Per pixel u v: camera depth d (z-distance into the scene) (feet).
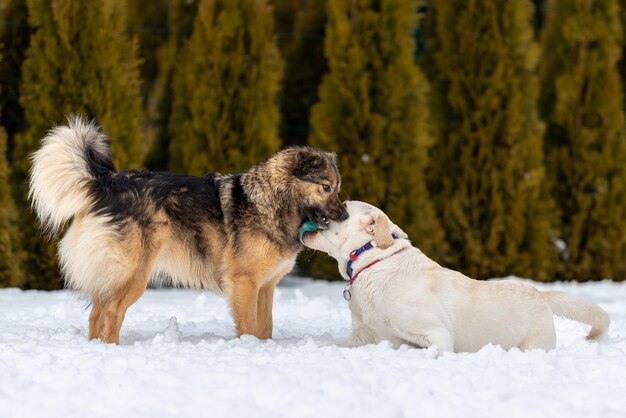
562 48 46.78
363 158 42.39
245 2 41.81
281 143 44.45
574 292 40.47
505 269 44.57
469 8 43.27
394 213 42.70
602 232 46.09
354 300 22.79
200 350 20.39
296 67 48.78
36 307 31.99
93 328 24.38
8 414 14.42
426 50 46.44
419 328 21.26
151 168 46.50
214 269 25.62
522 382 16.85
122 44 41.45
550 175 46.96
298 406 14.69
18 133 42.45
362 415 14.33
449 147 44.65
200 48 41.57
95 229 24.12
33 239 40.91
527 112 44.19
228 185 25.88
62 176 24.06
